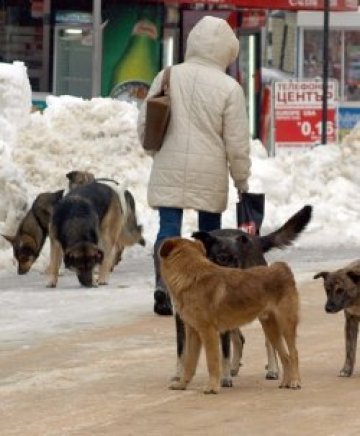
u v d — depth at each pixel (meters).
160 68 40.53
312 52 43.91
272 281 11.02
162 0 39.03
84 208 18.39
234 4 39.62
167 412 10.21
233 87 14.45
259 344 13.59
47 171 24.05
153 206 14.71
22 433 9.53
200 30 14.57
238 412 10.16
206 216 14.81
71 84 40.00
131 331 14.26
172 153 14.51
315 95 33.97
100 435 9.42
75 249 18.16
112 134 25.48
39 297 17.05
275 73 42.91
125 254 22.06
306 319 15.04
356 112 43.44
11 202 21.23
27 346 13.39
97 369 12.12
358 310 11.69
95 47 36.38
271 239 12.34
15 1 39.91
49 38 39.69
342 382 11.45
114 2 39.94
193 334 11.16
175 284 11.02
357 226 24.88
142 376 11.78
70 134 25.50
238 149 14.41
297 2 40.66
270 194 25.78
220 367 11.14
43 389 11.23
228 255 11.66
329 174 26.66
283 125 33.97
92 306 16.16
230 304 10.88
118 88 40.16
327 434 9.30
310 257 21.58
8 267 20.45
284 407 10.33
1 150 21.86
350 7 41.88
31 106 27.88
